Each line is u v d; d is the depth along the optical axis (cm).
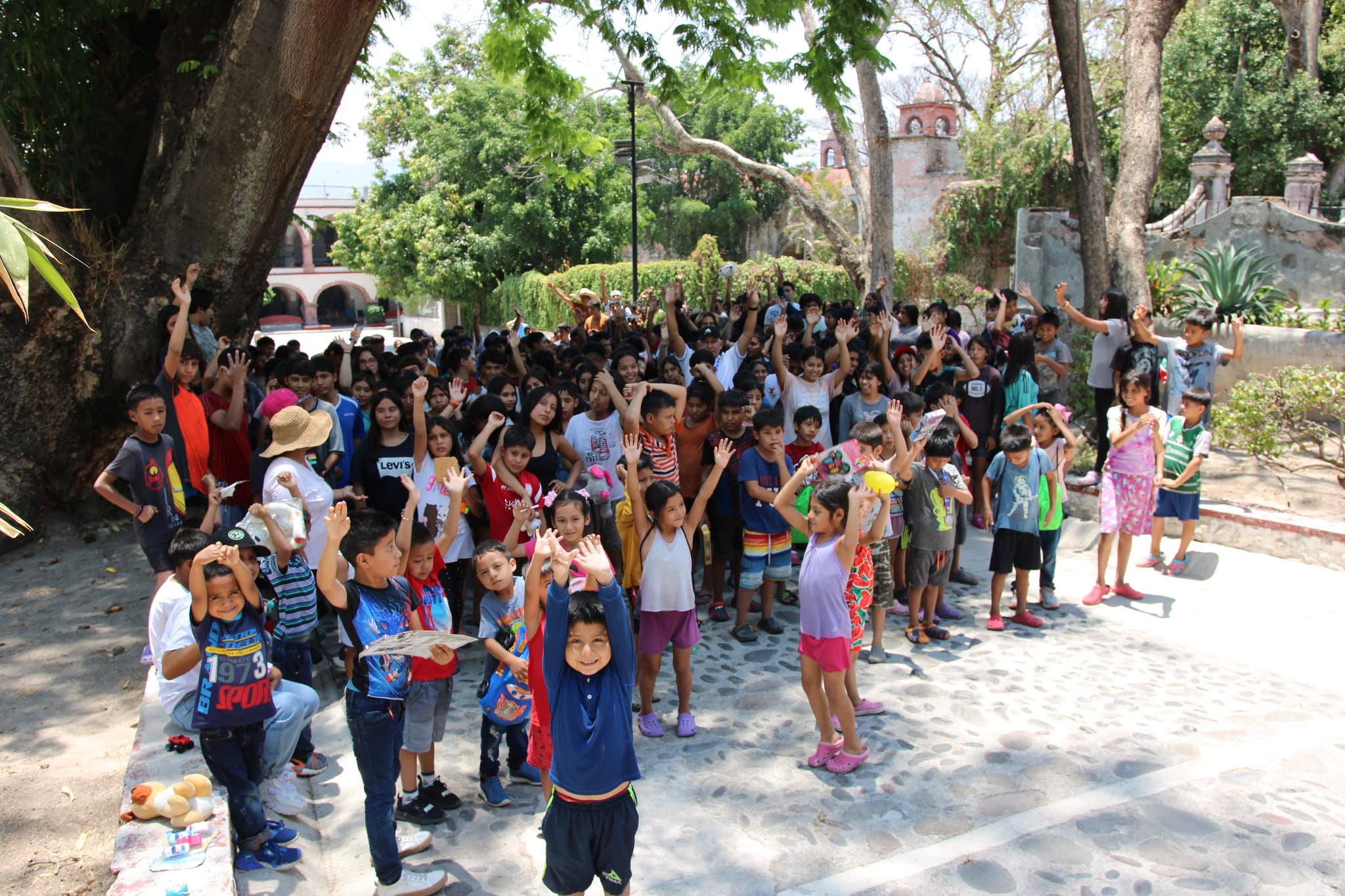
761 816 431
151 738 441
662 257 3494
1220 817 421
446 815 435
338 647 618
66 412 824
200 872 348
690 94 1480
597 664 325
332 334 4481
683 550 501
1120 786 448
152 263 843
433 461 596
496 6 1075
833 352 856
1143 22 1083
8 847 409
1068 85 1073
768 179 1839
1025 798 441
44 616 664
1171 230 1563
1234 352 857
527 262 3250
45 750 492
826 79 1038
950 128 2580
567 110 1897
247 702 383
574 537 458
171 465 577
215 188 827
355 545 371
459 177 3275
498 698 426
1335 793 441
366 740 358
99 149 956
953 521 618
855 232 2978
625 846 336
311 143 844
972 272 2173
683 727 508
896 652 615
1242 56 2184
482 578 432
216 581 373
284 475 482
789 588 736
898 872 387
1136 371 689
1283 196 2177
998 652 613
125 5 899
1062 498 676
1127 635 638
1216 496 916
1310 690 548
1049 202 2158
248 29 777
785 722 524
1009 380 865
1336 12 2273
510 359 895
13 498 794
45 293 800
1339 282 1301
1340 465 879
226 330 890
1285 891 372
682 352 884
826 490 458
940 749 488
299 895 379
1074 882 379
